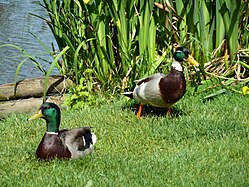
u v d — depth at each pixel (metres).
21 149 9.01
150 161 8.38
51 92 12.27
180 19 11.91
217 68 12.30
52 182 7.59
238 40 12.28
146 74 11.86
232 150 8.78
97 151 8.91
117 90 12.21
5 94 11.71
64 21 12.07
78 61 12.19
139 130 9.95
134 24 11.81
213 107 11.19
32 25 19.27
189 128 9.88
